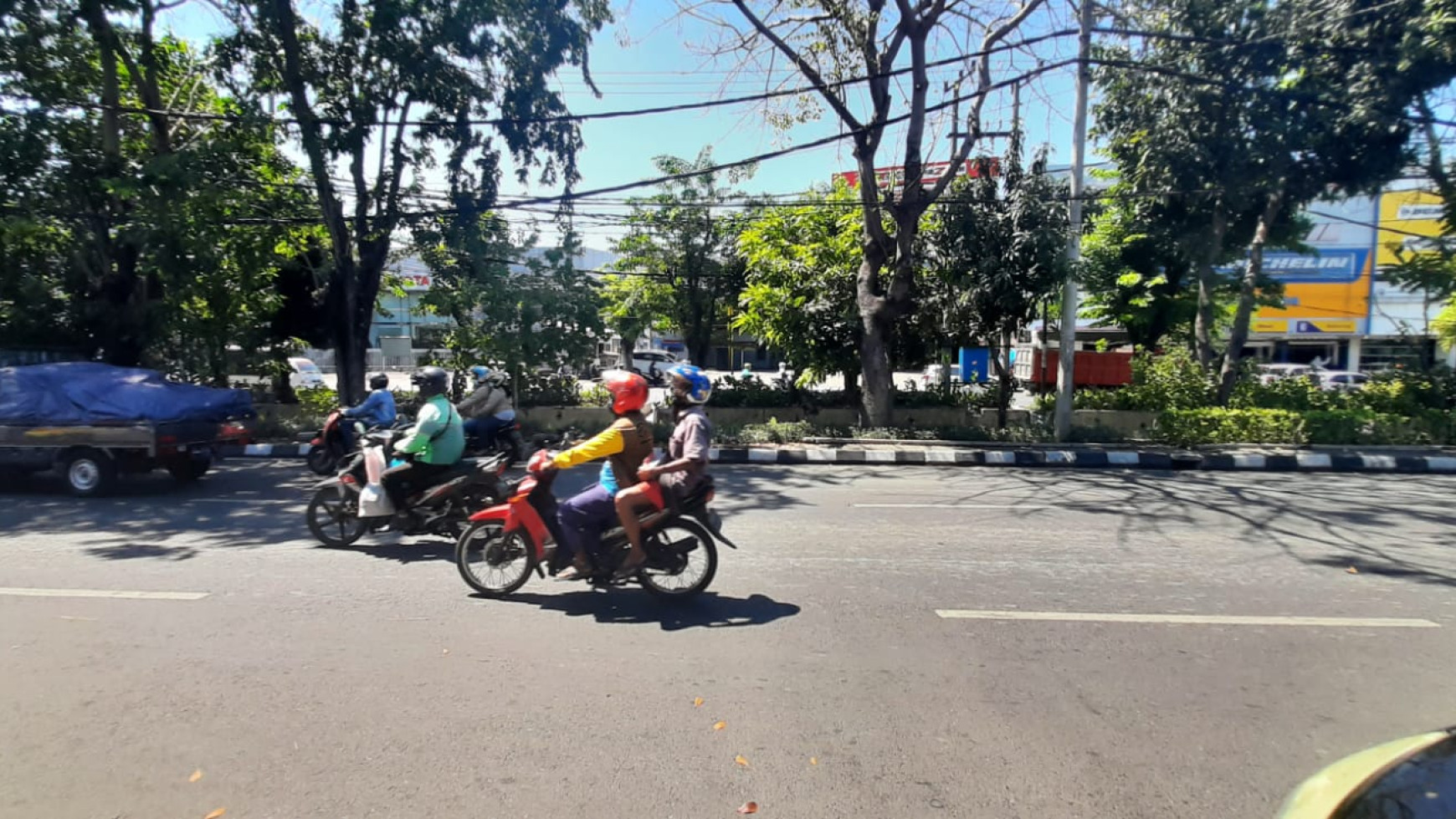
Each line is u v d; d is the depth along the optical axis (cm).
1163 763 327
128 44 1338
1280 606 531
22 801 295
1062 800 300
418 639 461
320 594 546
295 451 1343
